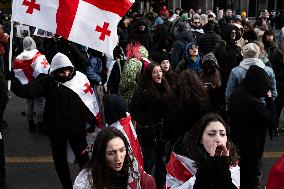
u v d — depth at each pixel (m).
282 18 16.69
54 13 5.16
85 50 8.37
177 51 9.41
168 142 5.68
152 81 5.50
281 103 8.29
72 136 5.43
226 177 2.89
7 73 5.80
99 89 8.30
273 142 8.14
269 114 5.05
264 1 31.44
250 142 5.15
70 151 5.60
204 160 2.99
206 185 2.90
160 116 5.52
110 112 4.75
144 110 5.54
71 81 5.52
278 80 8.27
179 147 3.46
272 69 7.72
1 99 5.56
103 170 3.18
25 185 6.21
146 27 11.54
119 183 3.21
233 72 6.57
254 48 6.53
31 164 6.98
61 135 5.40
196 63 8.01
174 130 5.41
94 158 3.21
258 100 5.05
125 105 4.80
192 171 3.30
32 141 8.09
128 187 3.22
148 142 5.57
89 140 5.72
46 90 5.48
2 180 6.01
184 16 14.41
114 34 5.26
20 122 9.31
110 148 3.16
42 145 7.88
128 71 6.66
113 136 3.18
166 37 10.05
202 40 9.12
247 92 5.10
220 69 7.73
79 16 5.19
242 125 5.14
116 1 5.19
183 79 5.34
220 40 8.77
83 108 5.55
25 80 7.81
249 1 31.44
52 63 5.43
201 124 3.30
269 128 5.23
